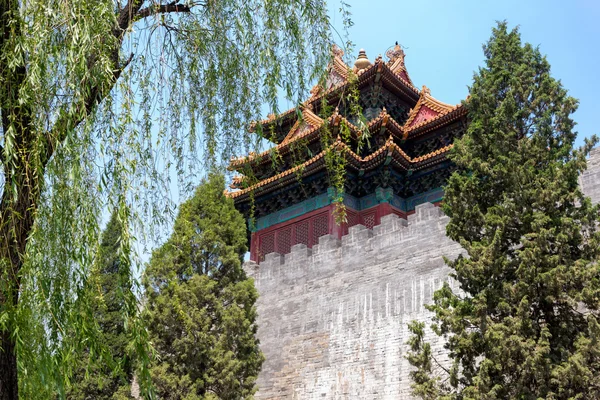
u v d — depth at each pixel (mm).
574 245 17812
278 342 30906
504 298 17438
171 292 25141
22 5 9375
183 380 23219
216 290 26734
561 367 15672
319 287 30531
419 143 40250
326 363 28359
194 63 11844
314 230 37219
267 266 33625
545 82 20375
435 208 27406
